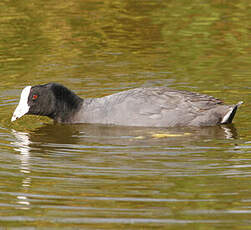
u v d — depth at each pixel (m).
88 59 18.94
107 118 13.83
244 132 13.09
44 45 20.23
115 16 23.56
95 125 13.84
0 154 11.87
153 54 19.34
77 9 24.52
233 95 15.59
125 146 12.29
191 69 17.83
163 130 13.28
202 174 10.60
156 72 17.58
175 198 9.61
